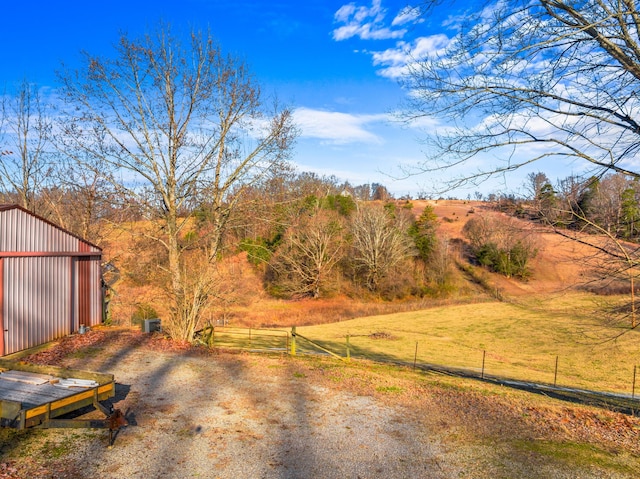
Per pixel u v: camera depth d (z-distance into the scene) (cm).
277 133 1894
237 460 678
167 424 809
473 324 3259
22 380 803
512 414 918
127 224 2555
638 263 745
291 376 1170
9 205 1296
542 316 3284
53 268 1491
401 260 4481
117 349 1410
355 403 968
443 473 653
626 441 778
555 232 801
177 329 1569
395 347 2519
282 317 3512
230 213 1923
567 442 770
